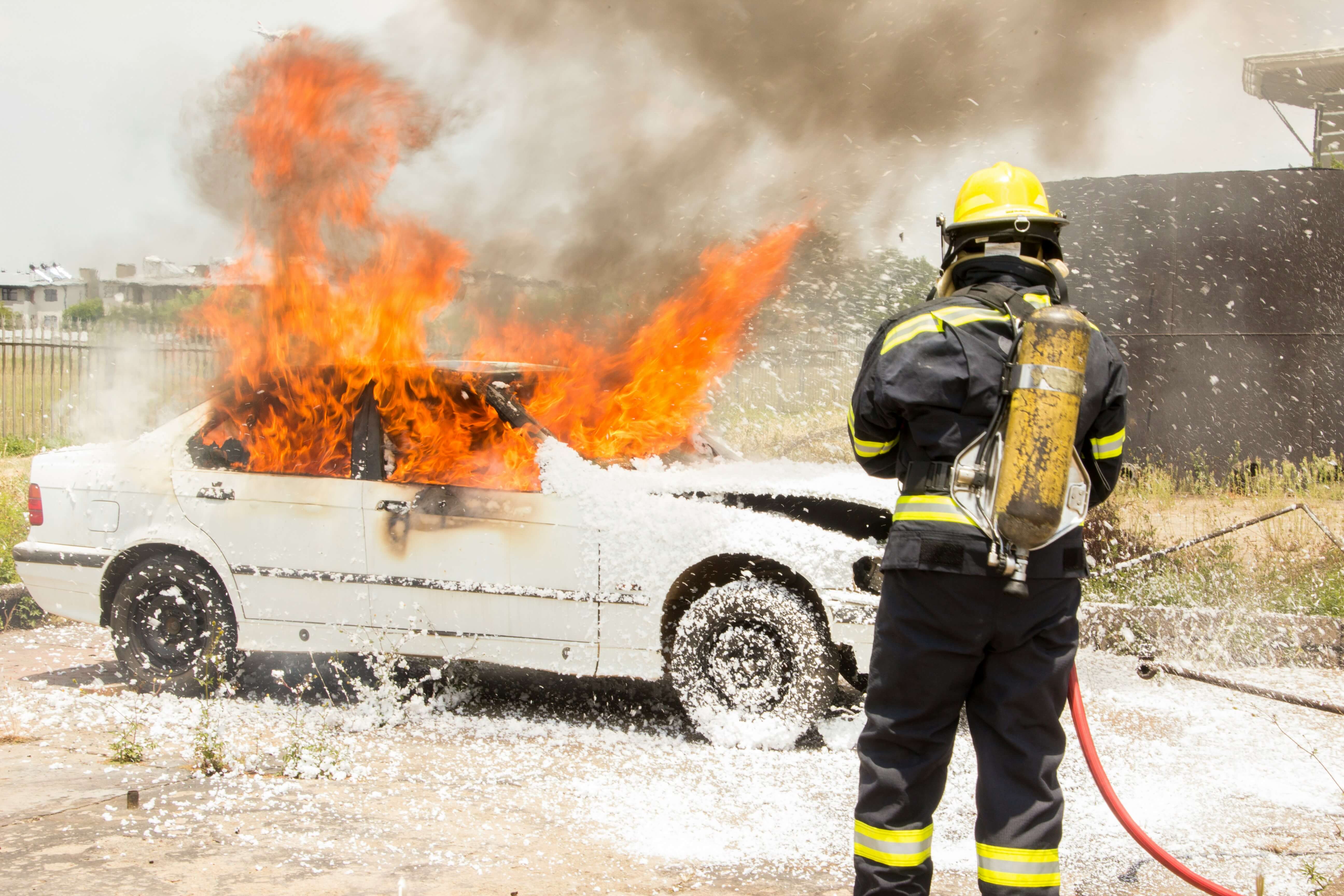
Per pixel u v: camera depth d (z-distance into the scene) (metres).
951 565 2.32
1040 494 2.25
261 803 3.76
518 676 5.69
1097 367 2.48
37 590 5.36
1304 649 6.02
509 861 3.32
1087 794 4.01
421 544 4.85
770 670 4.51
